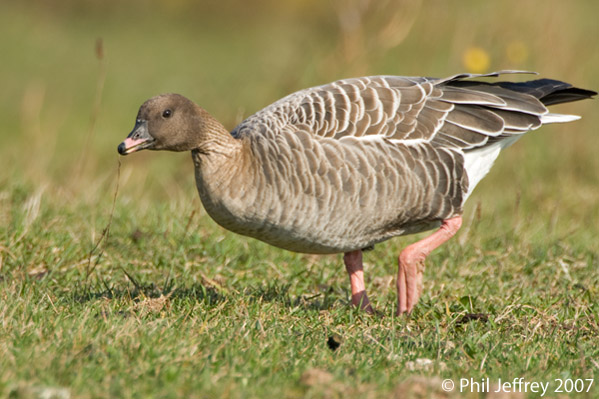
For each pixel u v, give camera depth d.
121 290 10.57
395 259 12.62
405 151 9.88
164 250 12.28
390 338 8.88
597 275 12.02
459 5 23.09
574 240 14.07
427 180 9.98
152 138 9.83
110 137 25.06
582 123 20.00
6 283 10.22
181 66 35.00
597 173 18.58
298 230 9.75
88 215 13.55
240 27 43.41
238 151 9.79
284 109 10.09
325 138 9.67
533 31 20.86
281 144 9.63
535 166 18.66
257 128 9.96
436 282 11.70
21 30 41.03
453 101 10.32
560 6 22.09
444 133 10.18
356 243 10.12
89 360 7.37
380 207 9.81
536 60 20.27
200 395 6.84
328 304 10.70
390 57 21.45
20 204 13.66
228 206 9.74
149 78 32.94
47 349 7.52
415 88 10.38
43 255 11.51
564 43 20.80
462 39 20.67
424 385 7.19
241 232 10.07
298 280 11.64
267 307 9.83
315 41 23.03
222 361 7.61
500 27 20.94
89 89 31.62
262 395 6.91
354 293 10.69
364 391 7.07
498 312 10.18
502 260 12.64
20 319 8.41
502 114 10.52
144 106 9.91
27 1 46.47
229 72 32.31
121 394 6.72
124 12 46.22
